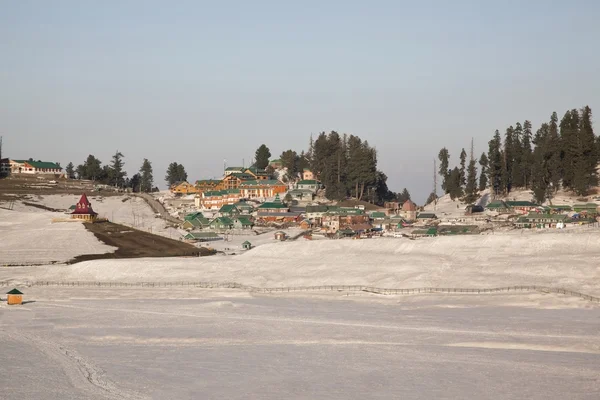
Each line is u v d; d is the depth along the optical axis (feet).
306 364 245.04
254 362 248.52
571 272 400.26
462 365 241.14
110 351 268.21
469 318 322.75
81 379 227.20
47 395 209.56
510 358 249.55
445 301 367.04
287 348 270.67
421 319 323.37
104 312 354.95
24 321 331.36
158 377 229.04
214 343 281.13
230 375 231.30
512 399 203.00
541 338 278.46
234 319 330.54
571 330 290.35
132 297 411.34
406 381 222.28
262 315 341.41
